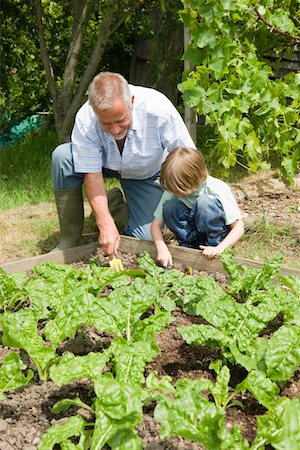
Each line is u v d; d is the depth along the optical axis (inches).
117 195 194.5
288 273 147.4
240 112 223.1
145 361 106.7
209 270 159.6
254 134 221.8
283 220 207.0
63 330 112.2
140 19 336.8
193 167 147.3
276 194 240.4
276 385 98.2
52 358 108.1
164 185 150.4
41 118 415.8
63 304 114.7
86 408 99.8
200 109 212.5
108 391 86.0
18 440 95.3
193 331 108.6
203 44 201.2
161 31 347.6
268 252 177.8
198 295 132.1
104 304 115.2
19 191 244.5
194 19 203.3
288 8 237.8
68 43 362.6
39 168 287.9
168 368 116.0
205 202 158.7
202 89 211.6
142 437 94.2
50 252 175.6
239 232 160.1
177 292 136.3
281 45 264.5
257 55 257.8
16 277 142.4
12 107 366.9
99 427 85.0
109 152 164.7
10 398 105.3
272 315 113.3
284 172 231.1
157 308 133.3
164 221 167.8
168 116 161.0
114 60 392.5
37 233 199.5
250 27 233.0
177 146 165.2
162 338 127.2
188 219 165.0
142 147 164.6
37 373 114.3
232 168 277.9
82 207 182.2
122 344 106.5
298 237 187.9
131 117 143.9
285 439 81.3
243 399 105.4
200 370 115.0
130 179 179.2
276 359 101.9
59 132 292.0
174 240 188.7
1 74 348.8
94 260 159.2
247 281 135.6
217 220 160.9
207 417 82.2
